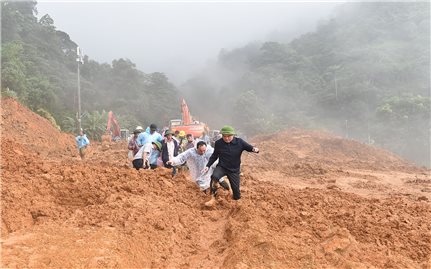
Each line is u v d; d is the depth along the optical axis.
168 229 5.55
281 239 4.78
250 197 7.68
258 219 5.68
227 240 5.46
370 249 4.96
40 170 7.08
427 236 5.64
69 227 5.10
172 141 9.80
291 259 4.49
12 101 20.95
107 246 4.58
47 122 23.41
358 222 6.02
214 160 7.16
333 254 4.55
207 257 4.98
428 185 13.96
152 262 4.68
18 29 74.81
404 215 6.93
